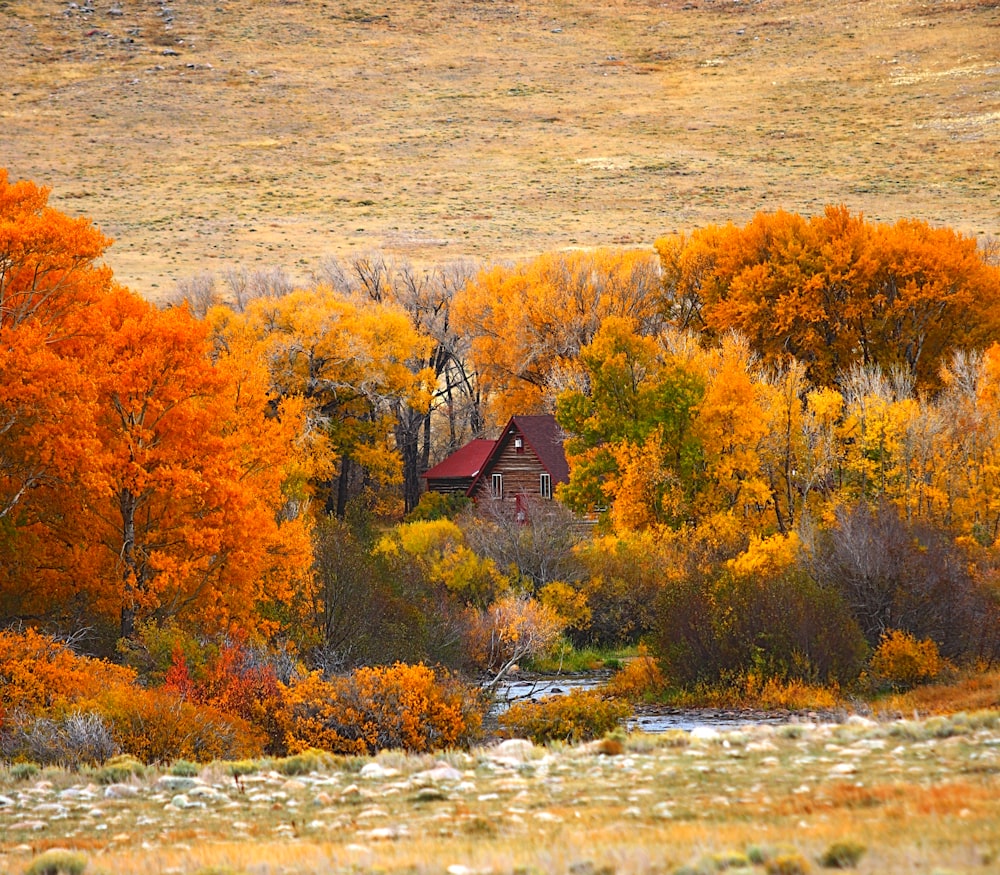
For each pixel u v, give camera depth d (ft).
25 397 361.92
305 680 328.70
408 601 464.65
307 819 159.74
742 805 147.84
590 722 329.72
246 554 407.03
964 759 176.35
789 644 440.45
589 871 108.06
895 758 182.19
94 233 411.95
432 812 158.20
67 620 411.75
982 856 103.09
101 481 369.71
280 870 116.16
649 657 486.38
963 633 464.65
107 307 424.05
